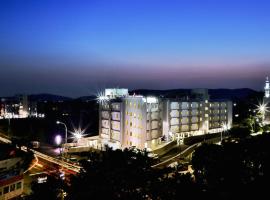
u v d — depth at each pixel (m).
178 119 106.44
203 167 46.16
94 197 24.83
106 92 113.38
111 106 100.44
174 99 106.44
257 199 36.31
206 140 102.44
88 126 143.75
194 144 97.06
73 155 84.19
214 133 114.69
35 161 74.69
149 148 88.31
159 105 95.50
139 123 89.38
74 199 25.31
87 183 25.88
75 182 26.42
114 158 28.36
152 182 27.73
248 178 44.84
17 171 49.34
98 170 26.94
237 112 162.75
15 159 64.06
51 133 124.75
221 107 123.00
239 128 103.88
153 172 28.39
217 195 35.41
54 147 94.12
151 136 91.25
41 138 111.31
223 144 56.44
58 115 175.12
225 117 124.50
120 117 95.69
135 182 26.95
